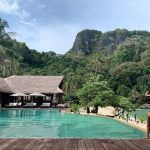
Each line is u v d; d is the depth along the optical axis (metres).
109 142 8.46
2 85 48.19
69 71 87.31
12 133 17.89
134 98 78.69
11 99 49.72
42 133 17.86
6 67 56.84
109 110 32.88
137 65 96.62
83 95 34.19
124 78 90.25
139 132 17.59
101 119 26.06
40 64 100.38
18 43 85.50
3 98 47.97
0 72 57.28
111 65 112.62
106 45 189.00
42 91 49.66
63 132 18.27
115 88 87.56
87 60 102.50
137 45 129.88
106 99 31.06
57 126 21.42
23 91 49.72
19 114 32.16
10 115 30.77
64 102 51.12
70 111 35.06
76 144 8.02
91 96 33.78
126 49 127.81
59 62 99.00
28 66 93.75
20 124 22.72
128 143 8.27
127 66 95.19
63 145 7.81
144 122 20.84
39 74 84.25
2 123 23.34
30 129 19.73
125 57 120.50
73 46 193.25
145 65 100.31
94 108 34.12
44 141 8.48
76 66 97.56
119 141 8.66
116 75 90.75
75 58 104.06
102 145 7.89
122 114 25.91
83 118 27.30
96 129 19.36
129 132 17.86
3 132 18.28
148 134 9.34
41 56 104.31
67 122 24.12
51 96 50.41
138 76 92.31
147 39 160.75
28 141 8.41
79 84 67.94
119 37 193.62
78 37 192.25
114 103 30.75
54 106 45.50
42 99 51.19
